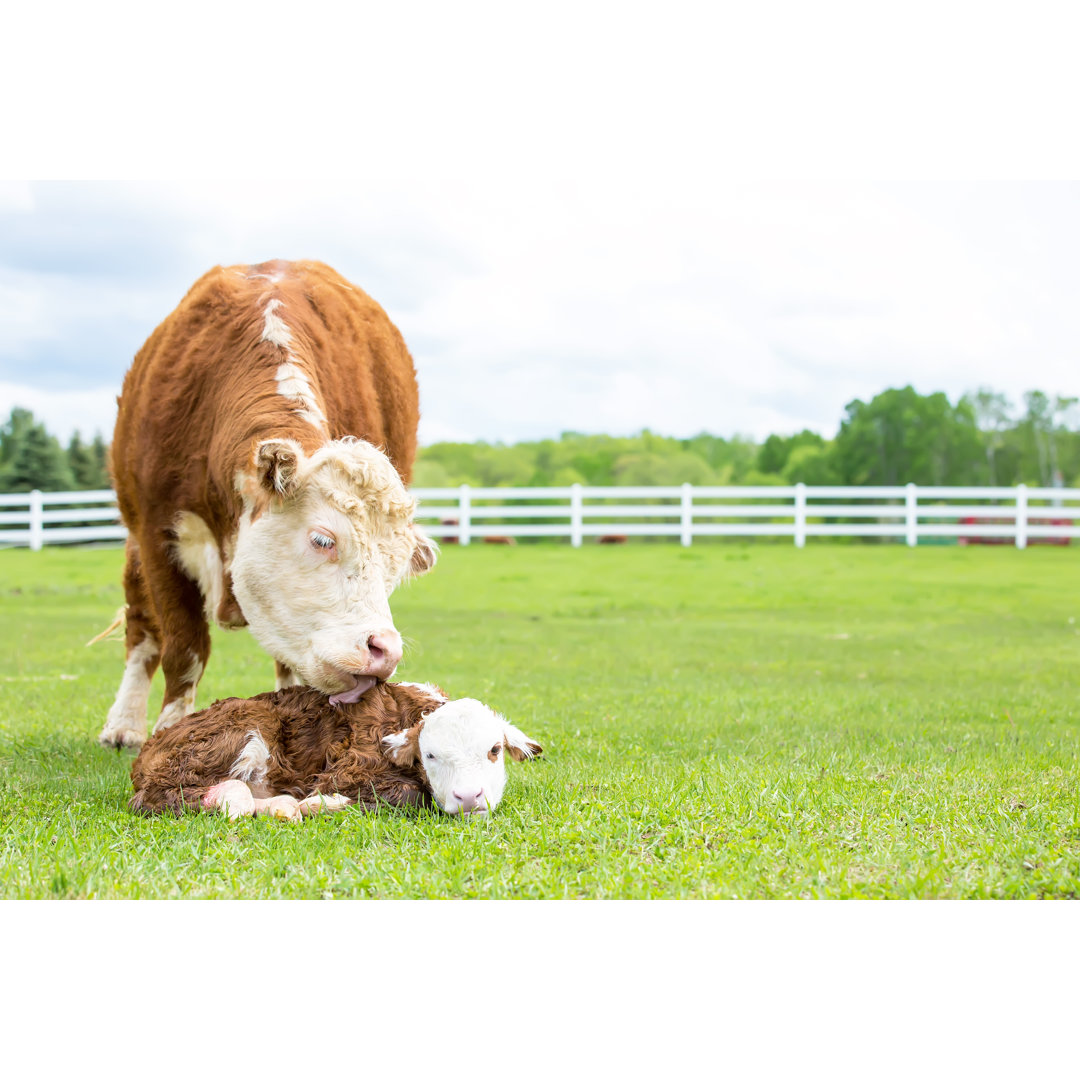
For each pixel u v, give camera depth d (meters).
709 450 61.44
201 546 6.53
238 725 4.98
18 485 49.50
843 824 4.52
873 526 27.77
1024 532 27.75
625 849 4.21
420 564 5.86
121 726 7.11
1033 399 52.25
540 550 27.62
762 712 8.55
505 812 4.80
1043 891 3.80
